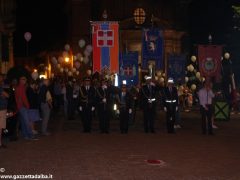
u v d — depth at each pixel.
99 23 30.00
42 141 17.64
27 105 17.84
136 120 27.80
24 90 17.78
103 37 29.92
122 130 20.77
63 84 34.66
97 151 15.19
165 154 14.64
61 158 13.81
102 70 29.89
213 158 13.98
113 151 15.19
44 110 19.64
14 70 21.19
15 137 17.70
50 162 13.15
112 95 20.83
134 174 11.61
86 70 45.91
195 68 41.88
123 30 51.19
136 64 33.50
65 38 65.06
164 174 11.64
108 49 30.02
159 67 35.81
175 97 20.69
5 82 19.80
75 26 52.38
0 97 15.66
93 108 21.02
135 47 51.34
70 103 28.41
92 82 21.27
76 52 51.75
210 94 20.19
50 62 65.19
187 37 54.50
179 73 37.22
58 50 64.94
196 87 39.62
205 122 20.19
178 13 54.38
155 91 21.12
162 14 53.28
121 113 20.69
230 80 32.56
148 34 35.28
